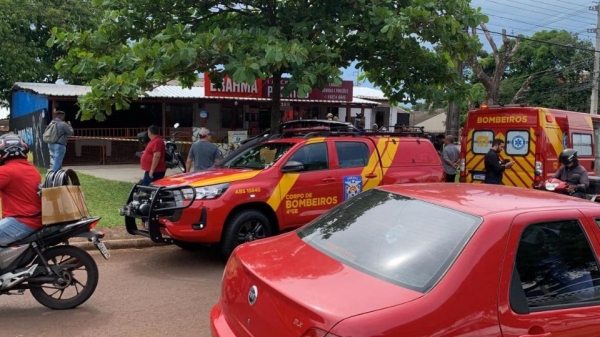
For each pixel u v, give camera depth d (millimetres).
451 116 21547
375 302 2492
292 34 10344
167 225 6449
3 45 23656
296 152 7387
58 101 18250
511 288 2707
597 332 2873
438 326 2451
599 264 3105
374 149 8188
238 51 8688
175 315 5031
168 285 5984
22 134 20000
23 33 25125
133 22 10984
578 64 36750
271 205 6953
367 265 2926
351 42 11398
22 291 4996
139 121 20797
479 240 2787
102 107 9133
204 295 5660
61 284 4988
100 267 6664
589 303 2951
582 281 2998
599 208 3340
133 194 6812
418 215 3219
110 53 10812
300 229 3748
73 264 5082
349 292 2602
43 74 25281
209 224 6449
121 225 8398
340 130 8672
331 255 3109
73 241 7422
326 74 9297
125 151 19391
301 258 3107
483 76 22500
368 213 3477
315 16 10547
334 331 2328
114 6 11109
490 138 12641
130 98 9617
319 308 2443
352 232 3318
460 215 3057
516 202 3270
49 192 4812
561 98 37875
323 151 7672
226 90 16750
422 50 11375
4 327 4613
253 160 7633
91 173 15289
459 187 3801
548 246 2969
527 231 2938
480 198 3371
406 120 33094
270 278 2826
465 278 2619
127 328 4668
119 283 6016
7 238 4754
